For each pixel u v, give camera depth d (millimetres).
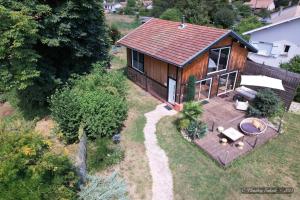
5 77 12281
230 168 10164
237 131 11953
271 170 10133
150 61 16375
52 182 6488
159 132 12727
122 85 14508
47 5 11836
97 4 14898
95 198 7984
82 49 14594
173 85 14812
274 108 13859
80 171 8359
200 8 47500
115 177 9297
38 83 13508
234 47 15594
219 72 15812
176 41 15336
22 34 10516
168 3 55406
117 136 11422
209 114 14461
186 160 10617
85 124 10906
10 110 15789
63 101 10977
